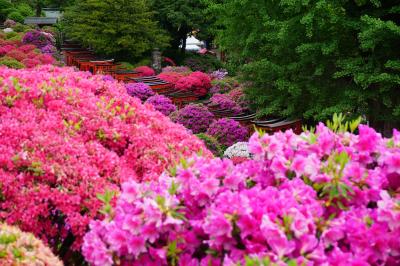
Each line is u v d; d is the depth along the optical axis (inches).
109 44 987.9
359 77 335.6
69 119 156.6
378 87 360.5
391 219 93.8
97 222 104.0
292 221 90.9
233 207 93.4
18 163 130.5
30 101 162.4
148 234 96.0
